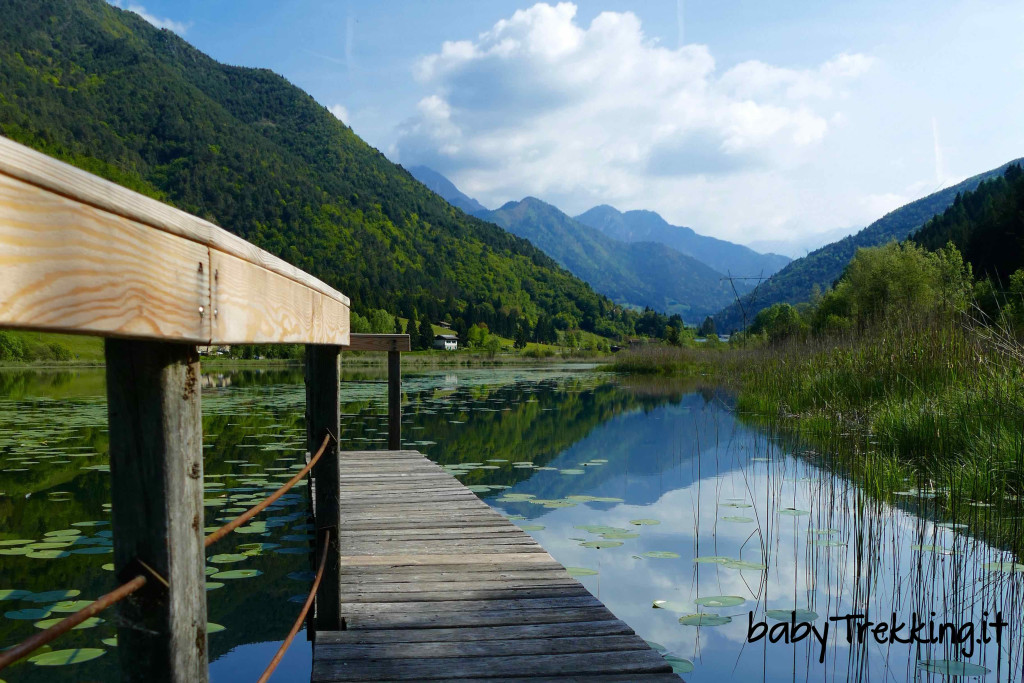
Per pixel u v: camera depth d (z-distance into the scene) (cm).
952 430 544
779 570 326
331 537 223
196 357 82
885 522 397
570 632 221
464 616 234
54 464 577
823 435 724
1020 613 267
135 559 75
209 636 252
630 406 1207
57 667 219
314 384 223
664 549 364
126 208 59
